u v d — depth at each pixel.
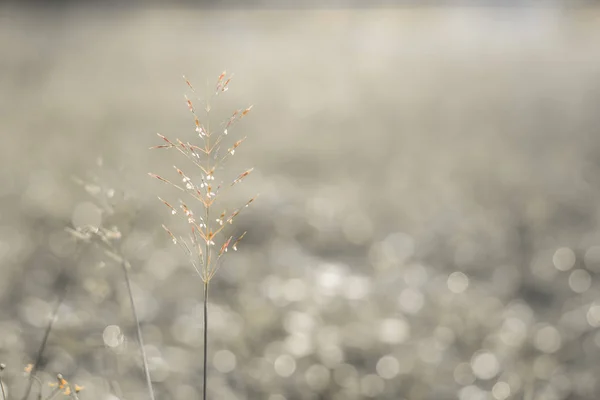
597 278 5.07
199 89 12.88
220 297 4.69
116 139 9.26
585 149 8.70
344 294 4.71
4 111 11.41
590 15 22.55
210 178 1.96
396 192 7.25
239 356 3.91
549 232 5.91
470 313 4.50
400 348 4.02
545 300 4.79
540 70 14.80
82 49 19.70
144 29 24.97
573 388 3.57
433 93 12.88
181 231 5.34
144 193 6.03
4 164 7.96
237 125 10.17
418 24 24.20
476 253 5.57
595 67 14.73
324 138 9.61
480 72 14.81
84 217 5.70
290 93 13.04
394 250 5.71
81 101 12.29
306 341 4.05
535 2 27.36
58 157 8.21
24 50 19.33
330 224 6.21
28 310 4.03
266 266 5.18
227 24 26.23
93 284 3.62
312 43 20.42
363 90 13.35
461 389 3.62
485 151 8.66
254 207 6.31
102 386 3.07
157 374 3.46
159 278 4.70
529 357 3.94
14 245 5.21
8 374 2.95
